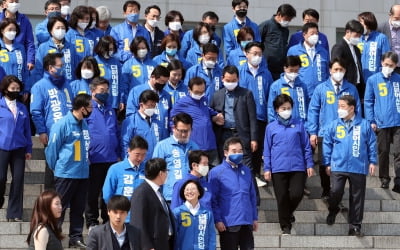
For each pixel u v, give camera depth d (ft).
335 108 81.61
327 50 88.99
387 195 83.56
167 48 84.99
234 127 78.18
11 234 71.05
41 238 55.01
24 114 74.02
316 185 84.23
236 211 68.64
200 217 65.26
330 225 78.69
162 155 70.49
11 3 86.28
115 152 74.84
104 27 93.25
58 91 76.54
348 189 83.61
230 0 113.50
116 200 57.31
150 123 76.07
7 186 78.07
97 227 57.88
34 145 84.28
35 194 78.64
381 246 77.20
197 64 84.84
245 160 77.82
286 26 91.61
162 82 77.66
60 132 70.54
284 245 75.41
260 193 81.66
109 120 75.00
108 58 82.53
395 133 83.61
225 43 91.76
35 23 109.50
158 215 61.11
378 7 116.67
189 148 71.00
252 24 92.12
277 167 75.87
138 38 83.56
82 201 71.15
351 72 88.33
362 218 77.46
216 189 69.00
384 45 89.86
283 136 75.97
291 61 81.82
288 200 76.02
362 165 76.89
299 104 82.64
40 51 83.41
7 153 72.90
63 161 70.44
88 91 78.59
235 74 78.02
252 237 69.87
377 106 83.92
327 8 115.75
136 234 58.34
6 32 82.33
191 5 112.57
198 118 76.79
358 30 87.35
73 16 85.51
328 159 77.87
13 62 82.84
